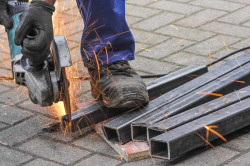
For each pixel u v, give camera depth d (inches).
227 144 130.8
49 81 129.1
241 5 223.9
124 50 146.0
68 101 129.5
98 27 142.2
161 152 123.7
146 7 227.3
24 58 131.9
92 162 126.9
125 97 133.8
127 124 130.1
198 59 180.4
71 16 219.8
